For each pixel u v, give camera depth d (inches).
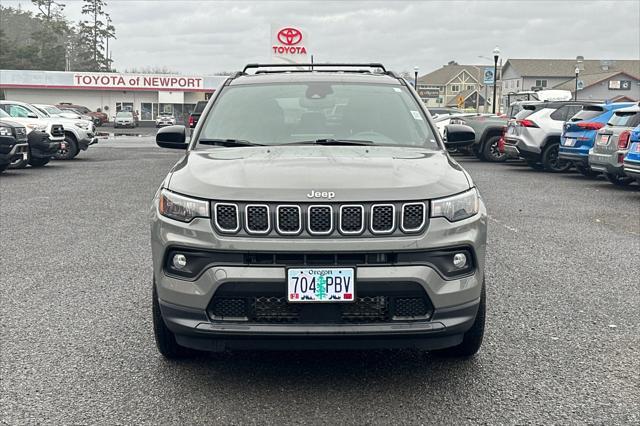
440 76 4451.3
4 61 3914.9
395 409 150.2
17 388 160.7
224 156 176.9
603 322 211.5
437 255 150.7
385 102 209.2
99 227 374.6
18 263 288.4
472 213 158.4
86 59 4355.3
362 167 161.9
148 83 2755.9
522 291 247.0
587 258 302.7
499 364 176.9
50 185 579.8
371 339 149.7
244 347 151.5
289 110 204.1
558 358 181.0
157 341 173.5
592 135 635.5
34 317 214.7
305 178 153.9
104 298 236.5
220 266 148.3
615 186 592.4
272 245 146.6
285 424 142.8
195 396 156.9
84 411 148.7
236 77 227.0
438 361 179.3
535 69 3804.1
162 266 156.3
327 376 169.3
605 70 3747.5
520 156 730.8
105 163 834.2
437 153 184.5
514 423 143.3
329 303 147.2
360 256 148.2
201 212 151.0
